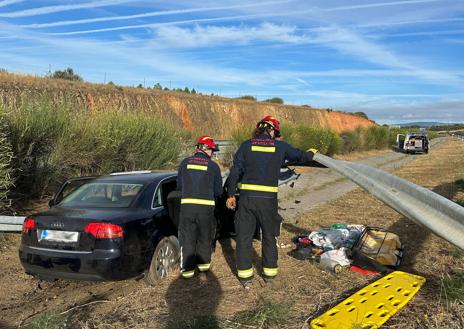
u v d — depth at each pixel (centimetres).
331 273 502
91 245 445
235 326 371
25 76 2633
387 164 2423
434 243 612
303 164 549
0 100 817
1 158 695
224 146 1847
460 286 420
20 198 820
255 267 540
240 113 4438
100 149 985
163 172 608
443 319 360
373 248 537
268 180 457
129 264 454
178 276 517
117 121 1122
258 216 461
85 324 386
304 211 937
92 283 523
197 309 415
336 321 362
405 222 775
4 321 418
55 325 387
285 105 5878
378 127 3797
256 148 459
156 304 434
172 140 1294
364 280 477
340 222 798
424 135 3400
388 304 396
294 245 636
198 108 3897
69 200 529
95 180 566
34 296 488
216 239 629
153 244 491
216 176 514
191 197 498
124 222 461
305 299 429
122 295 477
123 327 381
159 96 3538
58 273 452
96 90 2883
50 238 461
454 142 5906
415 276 466
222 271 532
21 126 818
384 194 439
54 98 1090
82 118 1007
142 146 1141
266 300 424
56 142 905
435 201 382
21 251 474
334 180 1527
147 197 518
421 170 1928
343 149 2802
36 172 846
